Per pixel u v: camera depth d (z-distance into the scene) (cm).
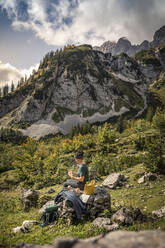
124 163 2156
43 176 2528
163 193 1031
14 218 1000
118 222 621
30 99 14225
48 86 15538
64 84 15850
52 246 190
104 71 18762
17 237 538
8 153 5425
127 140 3872
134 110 15850
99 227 560
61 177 2361
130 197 1097
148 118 8681
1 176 3434
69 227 605
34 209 1186
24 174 2909
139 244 108
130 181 1420
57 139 9031
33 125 12988
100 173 2062
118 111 15575
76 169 2575
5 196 1978
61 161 3172
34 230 645
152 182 1261
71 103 15400
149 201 967
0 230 718
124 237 119
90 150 3647
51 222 680
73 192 718
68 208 670
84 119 14562
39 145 6550
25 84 17675
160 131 3144
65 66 17112
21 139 10900
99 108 15675
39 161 3106
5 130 11200
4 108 15475
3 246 446
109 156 2920
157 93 19162
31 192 1298
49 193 1772
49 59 19525
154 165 1380
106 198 746
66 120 14075
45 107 14600
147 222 634
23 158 3738
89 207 705
